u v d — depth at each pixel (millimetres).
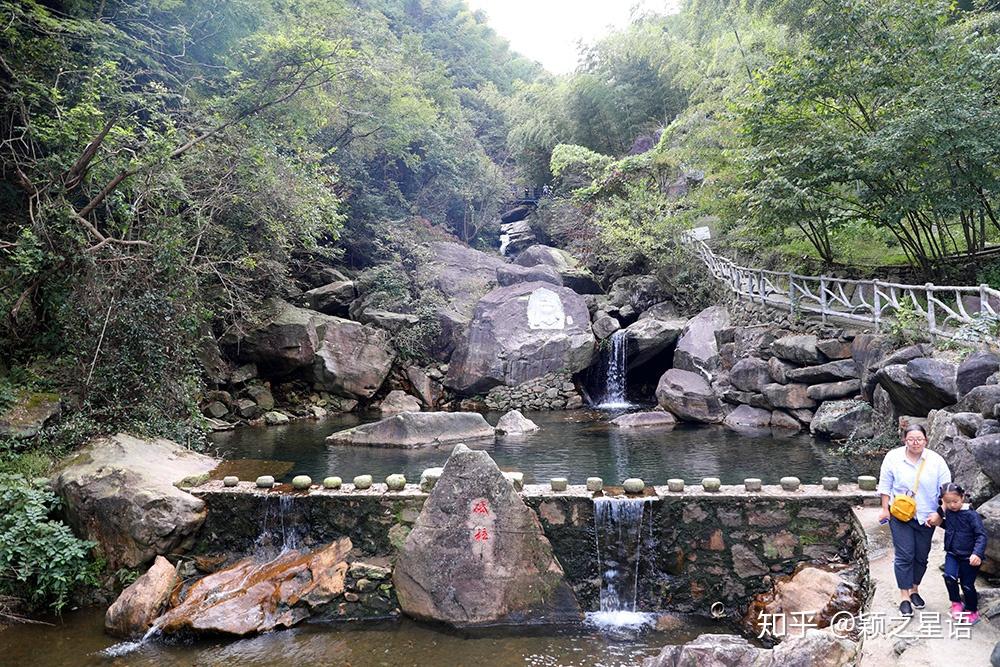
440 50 41844
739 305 15438
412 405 17281
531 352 17547
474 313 18828
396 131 21672
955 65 9617
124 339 9078
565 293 18750
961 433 6047
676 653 4406
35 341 9422
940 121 9047
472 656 5375
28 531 6504
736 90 16562
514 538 6168
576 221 25734
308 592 6207
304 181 12133
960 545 4281
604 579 6402
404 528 6617
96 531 6852
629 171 21484
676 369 14984
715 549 6340
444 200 30297
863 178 10273
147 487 6988
